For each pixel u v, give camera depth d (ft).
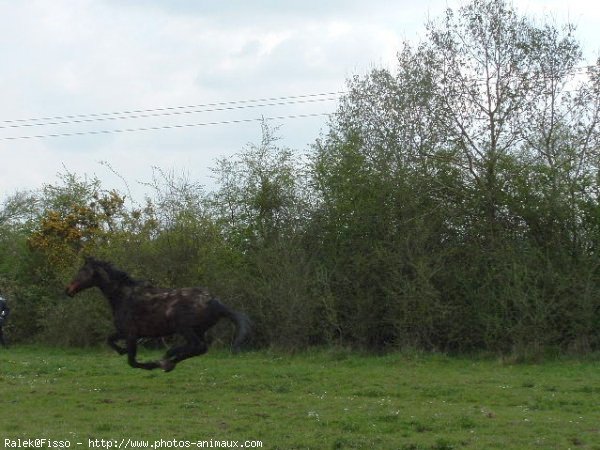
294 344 81.05
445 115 84.58
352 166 87.35
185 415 44.52
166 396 51.24
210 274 87.04
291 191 91.35
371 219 82.84
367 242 82.64
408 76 87.81
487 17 83.61
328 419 42.78
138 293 53.98
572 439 37.93
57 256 105.40
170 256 89.10
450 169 83.66
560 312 73.00
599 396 51.03
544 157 81.66
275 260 83.51
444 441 36.58
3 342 96.32
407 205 82.33
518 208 79.51
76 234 109.19
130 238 91.35
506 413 45.01
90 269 54.34
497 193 81.05
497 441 37.37
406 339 77.41
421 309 76.18
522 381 58.13
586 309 72.54
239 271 86.17
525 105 82.64
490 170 81.92
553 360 71.72
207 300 53.11
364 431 39.88
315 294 80.84
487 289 75.97
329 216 86.43
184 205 92.99
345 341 80.94
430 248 80.43
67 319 94.22
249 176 92.99
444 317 75.77
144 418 43.55
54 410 46.26
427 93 85.40
